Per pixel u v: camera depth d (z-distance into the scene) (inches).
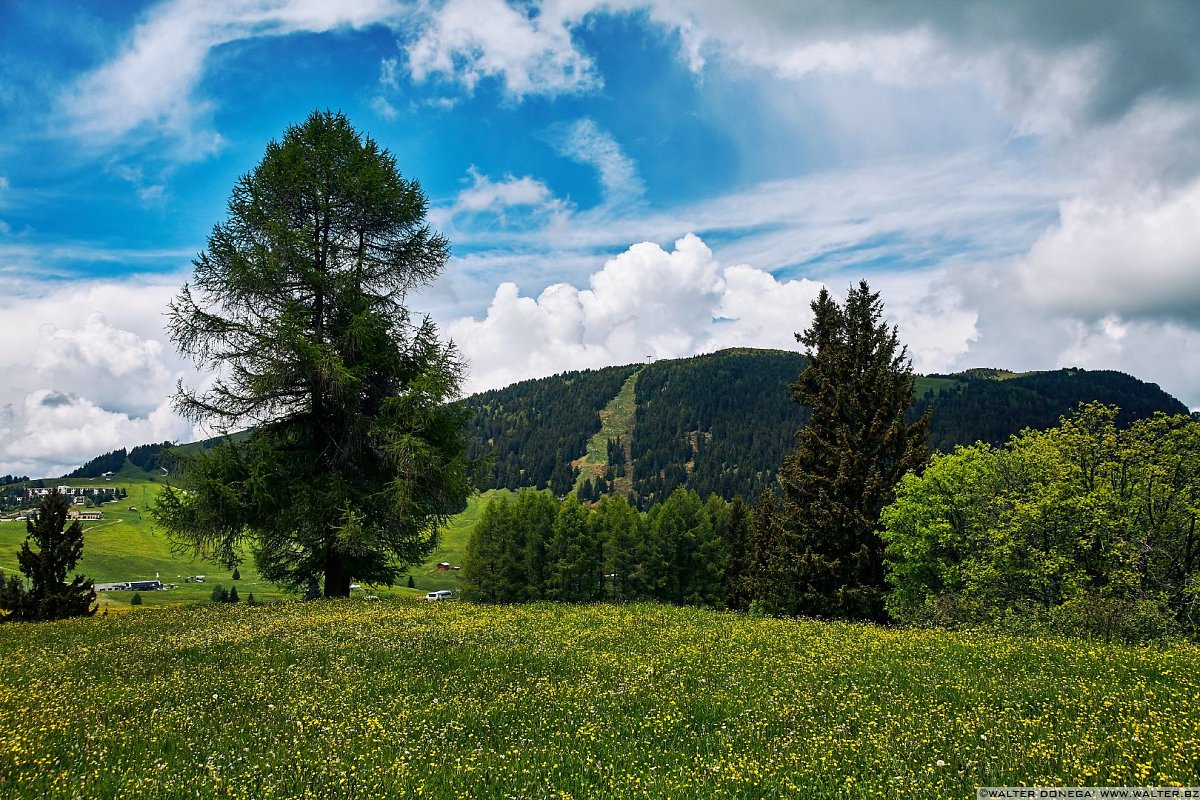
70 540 1363.2
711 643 628.4
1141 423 1180.5
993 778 282.5
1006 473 1315.2
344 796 273.1
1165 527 1171.3
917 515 1309.1
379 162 1019.3
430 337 1032.8
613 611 864.3
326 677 483.5
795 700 420.2
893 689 452.4
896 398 1417.3
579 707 403.2
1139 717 361.7
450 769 303.3
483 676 482.9
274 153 970.7
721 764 303.3
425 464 941.8
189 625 735.1
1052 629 817.5
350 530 880.9
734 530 3144.7
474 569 3887.8
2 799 269.3
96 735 353.7
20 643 657.6
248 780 289.6
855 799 267.7
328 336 962.7
